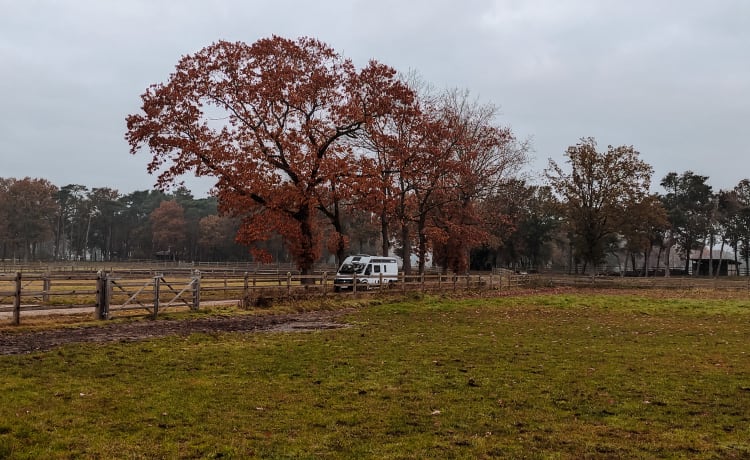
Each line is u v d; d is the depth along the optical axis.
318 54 34.59
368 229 77.94
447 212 49.97
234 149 31.89
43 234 107.94
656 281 51.47
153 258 127.69
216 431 7.66
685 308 28.05
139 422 7.96
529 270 84.56
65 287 34.66
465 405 9.11
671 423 8.20
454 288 39.12
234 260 118.25
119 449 6.87
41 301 24.00
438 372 11.66
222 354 13.49
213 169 31.41
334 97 34.47
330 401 9.28
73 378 10.53
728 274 102.62
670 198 91.12
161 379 10.68
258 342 15.59
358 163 34.78
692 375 11.52
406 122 40.16
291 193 32.06
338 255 39.19
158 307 20.73
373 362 12.70
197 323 19.64
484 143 48.50
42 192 105.75
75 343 14.43
